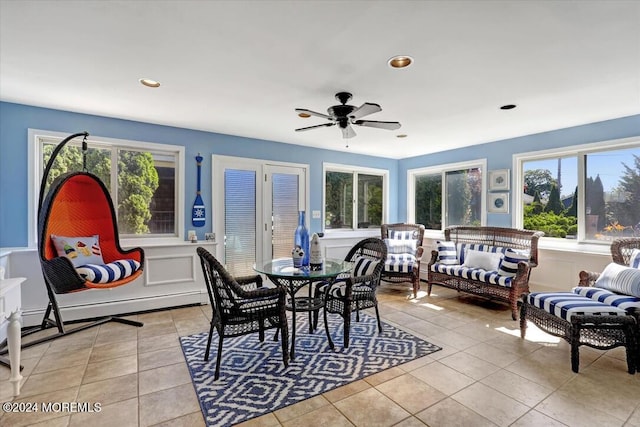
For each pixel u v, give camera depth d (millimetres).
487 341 2949
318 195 5371
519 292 3672
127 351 2723
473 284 4016
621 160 3674
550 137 4203
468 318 3600
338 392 2111
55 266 2762
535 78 2564
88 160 3678
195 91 2881
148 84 2715
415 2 1617
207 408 1938
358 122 2961
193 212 4207
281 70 2438
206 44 2057
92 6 1656
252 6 1654
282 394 2084
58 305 3301
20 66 2367
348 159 5711
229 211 4523
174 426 1784
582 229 3977
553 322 2652
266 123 3945
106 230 3508
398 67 2377
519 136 4520
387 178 6246
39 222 2828
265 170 4828
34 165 3320
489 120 3756
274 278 2855
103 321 3320
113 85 2740
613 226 3740
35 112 3318
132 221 3918
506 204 4676
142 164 3967
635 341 2342
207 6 1657
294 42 2025
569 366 2465
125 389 2146
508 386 2184
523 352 2715
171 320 3518
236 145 4547
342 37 1965
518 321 3502
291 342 2830
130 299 3717
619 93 2885
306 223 5219
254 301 2461
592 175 3904
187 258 4059
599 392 2107
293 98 3055
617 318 2357
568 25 1822
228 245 4523
